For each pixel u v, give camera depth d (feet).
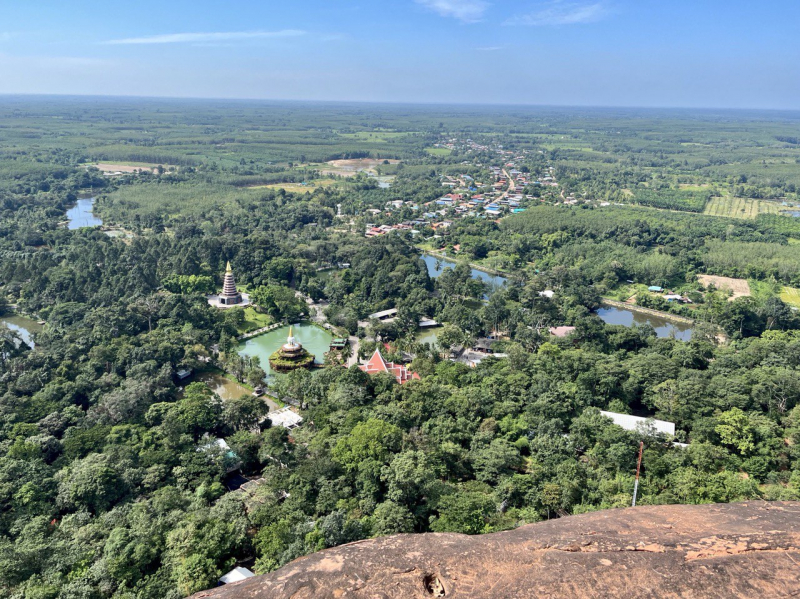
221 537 197.88
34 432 274.98
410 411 299.38
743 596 69.51
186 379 384.27
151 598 174.91
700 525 85.51
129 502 227.40
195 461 249.96
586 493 231.91
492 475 247.91
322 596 70.85
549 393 305.73
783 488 231.50
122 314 423.64
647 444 262.06
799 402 300.20
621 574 72.84
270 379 392.88
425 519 219.20
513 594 70.59
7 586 175.83
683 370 336.70
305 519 212.23
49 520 216.54
